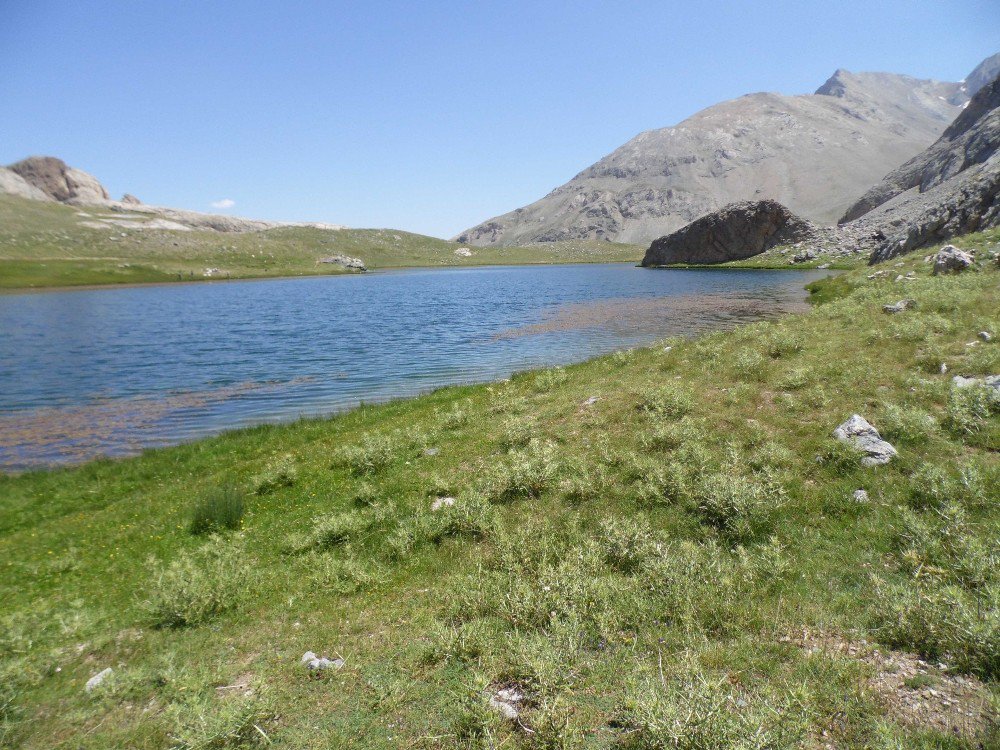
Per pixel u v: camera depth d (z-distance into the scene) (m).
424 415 22.05
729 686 5.78
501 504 12.27
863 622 6.76
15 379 35.72
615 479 12.37
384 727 6.01
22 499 16.94
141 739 6.21
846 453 10.99
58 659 8.19
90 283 144.25
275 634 8.39
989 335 16.08
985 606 6.37
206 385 33.41
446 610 8.45
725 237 154.38
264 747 5.80
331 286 139.25
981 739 4.76
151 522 14.02
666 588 7.90
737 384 16.86
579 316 57.78
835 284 57.28
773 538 8.70
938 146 160.00
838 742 4.98
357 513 12.83
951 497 8.84
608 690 6.10
